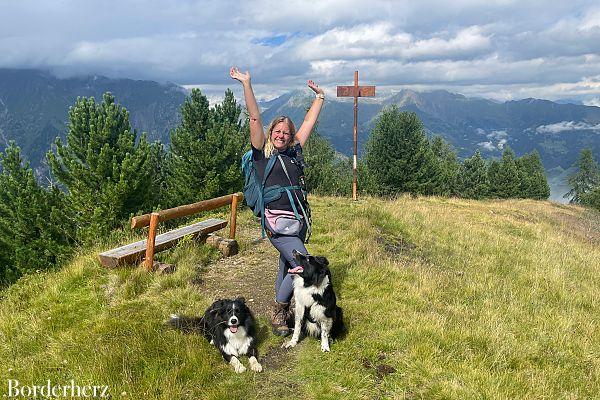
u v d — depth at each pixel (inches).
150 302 144.7
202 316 130.6
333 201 388.2
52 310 145.2
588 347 136.6
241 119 629.9
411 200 546.6
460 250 253.0
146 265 166.1
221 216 284.5
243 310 114.3
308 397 100.6
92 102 433.4
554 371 117.4
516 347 126.3
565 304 181.2
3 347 125.7
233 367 110.3
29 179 428.1
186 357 111.5
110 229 391.5
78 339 122.3
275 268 183.2
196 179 488.7
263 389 103.3
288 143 116.9
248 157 117.0
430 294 164.9
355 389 101.7
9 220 426.9
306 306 115.3
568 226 575.8
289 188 116.0
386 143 775.7
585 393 109.6
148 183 432.5
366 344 119.8
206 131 512.1
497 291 181.5
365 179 767.7
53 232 412.8
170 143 516.4
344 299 151.9
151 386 100.2
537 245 304.7
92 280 161.6
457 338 126.6
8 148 443.2
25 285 180.4
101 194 392.8
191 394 98.9
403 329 127.2
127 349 113.0
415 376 105.7
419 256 226.8
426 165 785.6
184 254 183.6
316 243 222.7
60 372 108.0
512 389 103.6
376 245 224.5
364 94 410.3
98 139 417.1
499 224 408.5
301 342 123.1
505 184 1184.2
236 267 183.6
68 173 421.7
